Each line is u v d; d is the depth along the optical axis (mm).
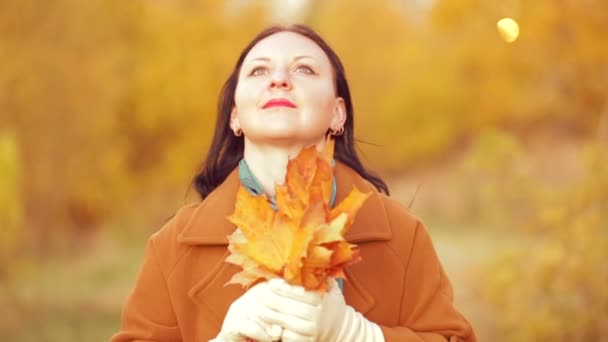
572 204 7738
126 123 15555
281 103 2852
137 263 14898
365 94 24062
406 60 23312
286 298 2490
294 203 2449
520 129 21047
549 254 7609
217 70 15391
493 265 8078
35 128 14484
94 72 14664
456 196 20219
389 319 2967
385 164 23984
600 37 10562
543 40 11156
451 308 3035
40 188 14688
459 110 22234
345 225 2449
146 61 15234
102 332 10359
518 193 8125
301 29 3039
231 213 2941
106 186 15305
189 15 15375
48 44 14344
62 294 12250
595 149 7863
